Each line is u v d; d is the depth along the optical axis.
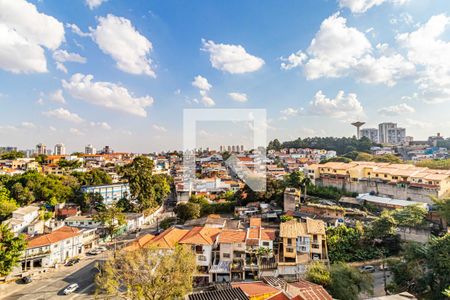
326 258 45.06
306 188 76.62
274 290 30.81
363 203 67.81
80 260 53.03
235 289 29.81
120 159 171.75
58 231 55.50
